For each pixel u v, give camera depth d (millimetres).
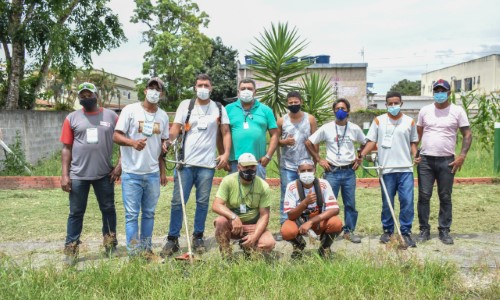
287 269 4672
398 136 5957
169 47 38000
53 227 7078
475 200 8914
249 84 5809
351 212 6160
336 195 6148
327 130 6117
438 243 6020
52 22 15914
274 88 8148
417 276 4430
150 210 5320
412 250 5691
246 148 5848
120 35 18375
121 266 4570
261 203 5328
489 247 5859
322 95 9859
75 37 17422
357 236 6098
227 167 5730
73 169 5242
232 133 5895
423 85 54375
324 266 4562
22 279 4207
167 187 10117
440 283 4406
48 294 3973
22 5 15641
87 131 5191
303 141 6207
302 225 5141
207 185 5691
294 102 6074
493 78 39625
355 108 33000
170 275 4465
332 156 6098
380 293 4074
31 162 14039
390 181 6035
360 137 6164
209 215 7793
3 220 7480
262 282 4289
